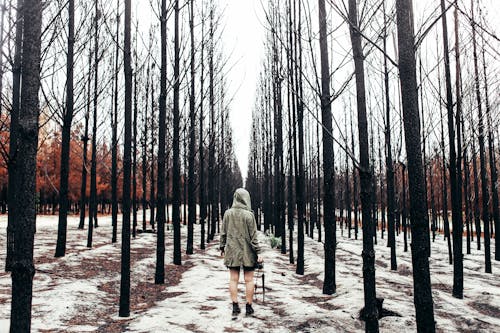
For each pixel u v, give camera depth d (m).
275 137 18.59
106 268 9.65
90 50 10.89
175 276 9.16
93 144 16.17
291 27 9.26
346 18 3.54
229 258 5.66
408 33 3.29
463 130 8.22
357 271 10.78
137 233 21.58
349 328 5.14
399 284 8.44
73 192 36.97
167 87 8.49
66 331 4.76
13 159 5.99
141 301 6.72
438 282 9.73
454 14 7.71
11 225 8.75
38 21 3.02
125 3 5.95
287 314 5.65
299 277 9.67
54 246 13.78
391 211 13.60
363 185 3.71
